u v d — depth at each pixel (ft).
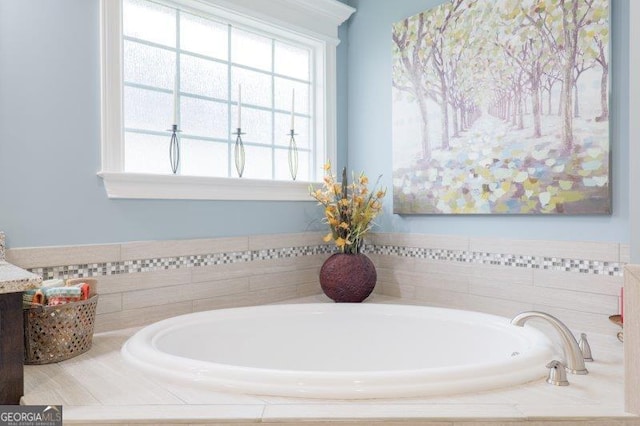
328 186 8.40
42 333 4.89
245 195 7.93
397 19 8.75
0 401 3.97
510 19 7.00
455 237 7.91
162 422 3.57
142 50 7.18
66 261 6.03
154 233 6.88
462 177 7.65
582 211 6.28
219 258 7.61
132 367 4.74
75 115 6.11
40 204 5.85
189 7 7.53
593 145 6.15
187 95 7.72
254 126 8.66
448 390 3.97
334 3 9.03
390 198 8.90
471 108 7.51
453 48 7.75
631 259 3.70
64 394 4.07
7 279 4.08
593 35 6.12
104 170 6.33
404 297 8.69
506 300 7.23
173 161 7.39
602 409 3.68
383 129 9.01
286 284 8.58
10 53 5.60
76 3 6.11
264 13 8.16
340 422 3.53
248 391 4.01
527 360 4.48
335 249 9.45
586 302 6.37
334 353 7.03
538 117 6.69
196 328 6.21
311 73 9.49
